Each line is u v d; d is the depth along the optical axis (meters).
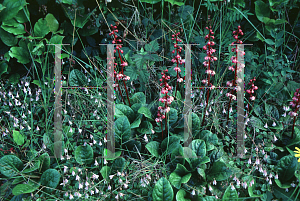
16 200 2.28
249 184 2.29
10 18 3.18
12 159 2.45
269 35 3.62
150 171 2.47
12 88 3.51
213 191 2.35
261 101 3.29
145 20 3.48
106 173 2.33
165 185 2.19
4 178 2.40
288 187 2.29
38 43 3.38
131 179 2.42
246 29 3.67
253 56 3.28
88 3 3.44
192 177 2.44
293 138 2.78
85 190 2.29
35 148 2.81
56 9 3.49
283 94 3.27
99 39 3.84
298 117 3.08
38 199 2.22
